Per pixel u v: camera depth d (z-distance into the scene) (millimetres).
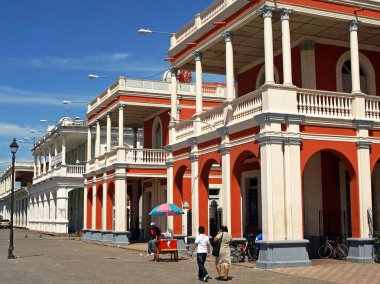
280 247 16391
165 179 32375
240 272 15867
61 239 39500
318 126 17500
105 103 34281
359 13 18828
